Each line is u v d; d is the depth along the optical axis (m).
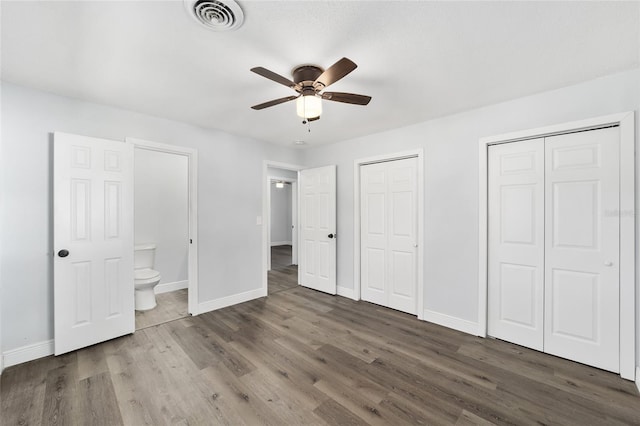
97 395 1.83
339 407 1.73
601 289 2.15
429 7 1.37
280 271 5.64
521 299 2.52
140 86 2.23
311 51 1.75
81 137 2.44
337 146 4.03
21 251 2.23
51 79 2.12
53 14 1.40
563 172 2.30
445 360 2.27
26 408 1.71
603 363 2.14
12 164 2.19
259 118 3.00
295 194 6.41
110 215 2.61
